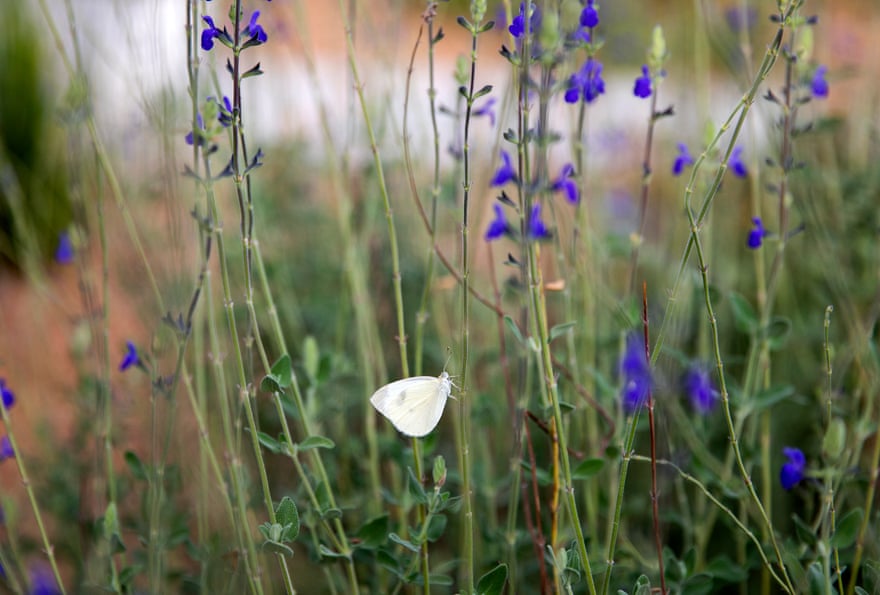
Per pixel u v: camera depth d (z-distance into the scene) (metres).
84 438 0.72
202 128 0.58
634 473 0.70
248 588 0.62
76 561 0.69
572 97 0.61
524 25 0.55
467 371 0.65
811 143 0.80
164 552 0.64
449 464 0.71
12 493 0.75
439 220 0.78
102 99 0.79
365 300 0.70
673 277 0.71
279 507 0.56
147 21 0.70
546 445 0.71
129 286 0.79
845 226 0.77
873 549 0.60
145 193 0.77
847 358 0.67
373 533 0.61
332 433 0.72
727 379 0.66
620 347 0.67
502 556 0.65
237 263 0.76
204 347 0.73
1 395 0.60
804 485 0.69
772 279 0.64
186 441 0.70
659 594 0.60
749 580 0.67
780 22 0.54
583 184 0.64
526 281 0.57
